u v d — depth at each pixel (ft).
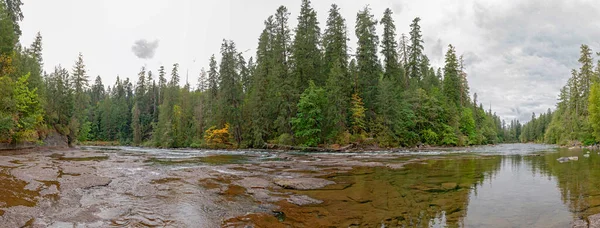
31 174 38.17
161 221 22.71
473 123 185.26
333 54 147.13
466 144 167.12
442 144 153.79
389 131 131.34
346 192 34.04
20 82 93.04
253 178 42.01
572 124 173.06
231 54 161.58
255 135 142.20
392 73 153.58
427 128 154.10
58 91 140.56
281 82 136.26
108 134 270.05
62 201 27.04
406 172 49.60
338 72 129.29
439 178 43.16
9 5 107.04
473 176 44.65
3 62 92.27
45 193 29.22
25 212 22.94
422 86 165.99
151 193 31.73
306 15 155.12
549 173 46.19
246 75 182.60
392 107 131.23
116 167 51.93
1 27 93.45
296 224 22.76
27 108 98.63
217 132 157.89
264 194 32.83
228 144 158.51
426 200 29.91
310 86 132.46
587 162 61.31
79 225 21.09
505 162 64.64
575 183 37.04
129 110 289.74
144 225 21.67
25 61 116.16
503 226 21.45
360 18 143.43
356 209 26.94
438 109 155.02
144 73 278.87
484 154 91.30
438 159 73.05
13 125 84.23
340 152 108.78
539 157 78.02
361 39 139.44
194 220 23.24
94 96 355.36
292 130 135.54
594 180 38.81
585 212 24.27
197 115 189.67
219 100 161.58
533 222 22.18
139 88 275.59
